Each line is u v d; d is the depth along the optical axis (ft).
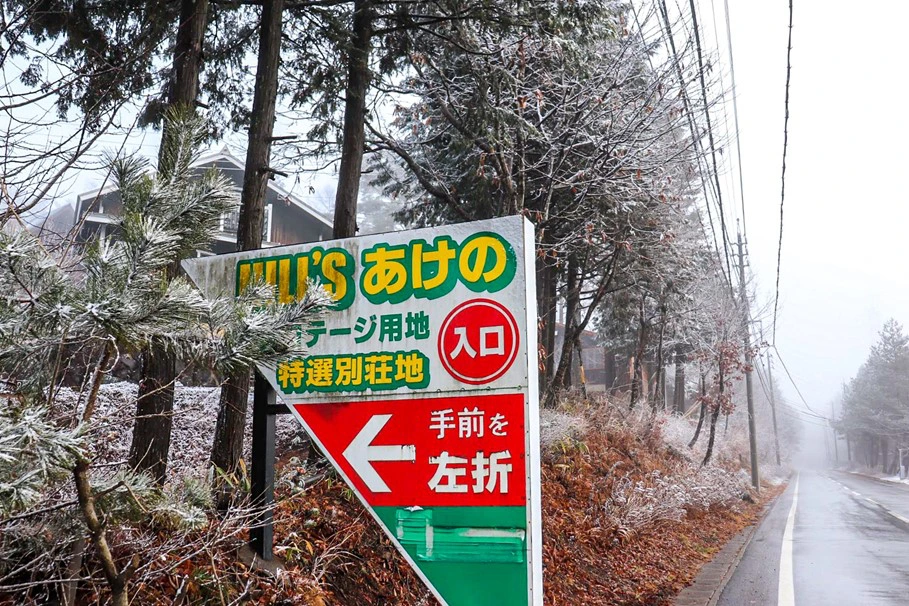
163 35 25.53
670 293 65.51
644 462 54.34
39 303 7.24
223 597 14.14
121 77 18.21
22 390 7.74
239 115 33.88
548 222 44.75
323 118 34.86
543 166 41.04
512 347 13.46
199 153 10.19
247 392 21.77
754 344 83.87
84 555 12.70
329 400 14.73
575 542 32.12
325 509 20.48
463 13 30.30
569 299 57.41
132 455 18.11
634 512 38.91
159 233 7.73
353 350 14.69
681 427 79.77
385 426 14.17
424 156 46.78
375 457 14.11
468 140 35.83
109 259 7.54
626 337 86.74
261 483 16.30
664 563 36.50
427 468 13.67
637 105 38.93
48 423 7.07
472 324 13.83
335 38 29.58
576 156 40.52
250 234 23.93
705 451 82.94
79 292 7.40
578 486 38.24
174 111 10.25
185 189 9.55
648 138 37.73
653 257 54.39
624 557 34.47
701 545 45.85
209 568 14.79
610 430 54.13
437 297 14.21
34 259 7.42
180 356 8.84
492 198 46.16
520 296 13.57
